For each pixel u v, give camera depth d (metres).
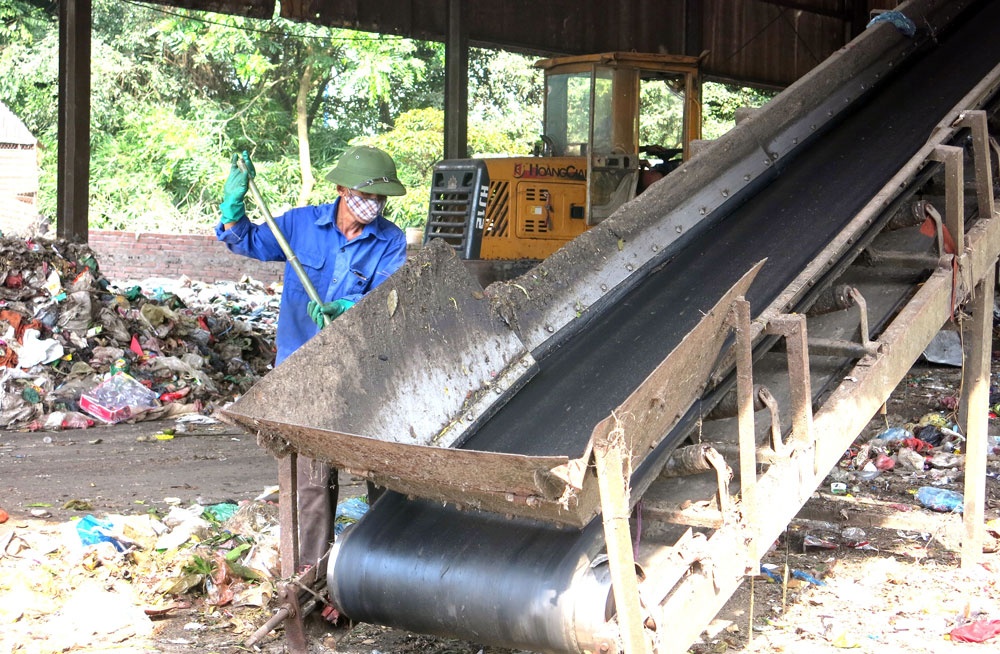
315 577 4.25
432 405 4.39
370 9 16.62
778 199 6.17
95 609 4.68
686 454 3.80
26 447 8.43
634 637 3.26
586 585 3.46
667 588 3.53
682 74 13.09
